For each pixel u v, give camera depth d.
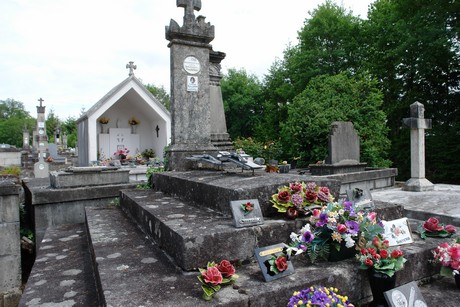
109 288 2.25
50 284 2.95
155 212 3.60
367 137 14.63
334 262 2.77
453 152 16.98
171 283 2.33
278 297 2.21
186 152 6.40
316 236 2.78
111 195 6.57
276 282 2.33
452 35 15.87
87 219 4.82
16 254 4.46
